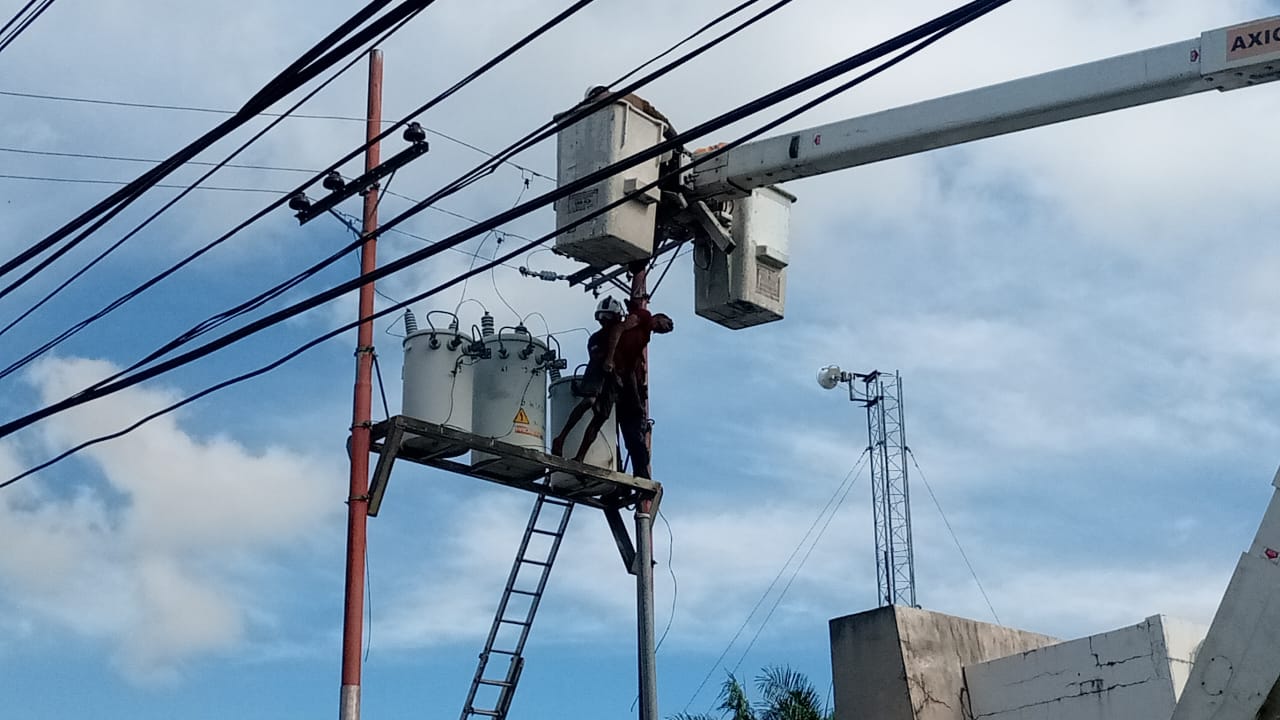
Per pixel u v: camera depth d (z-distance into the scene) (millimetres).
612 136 13531
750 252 14750
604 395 14602
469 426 14141
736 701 19797
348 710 13234
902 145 13062
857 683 13859
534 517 14664
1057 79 12203
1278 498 10000
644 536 14516
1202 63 11523
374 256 14602
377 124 14945
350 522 13766
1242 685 9906
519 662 14461
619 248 13656
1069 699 13359
